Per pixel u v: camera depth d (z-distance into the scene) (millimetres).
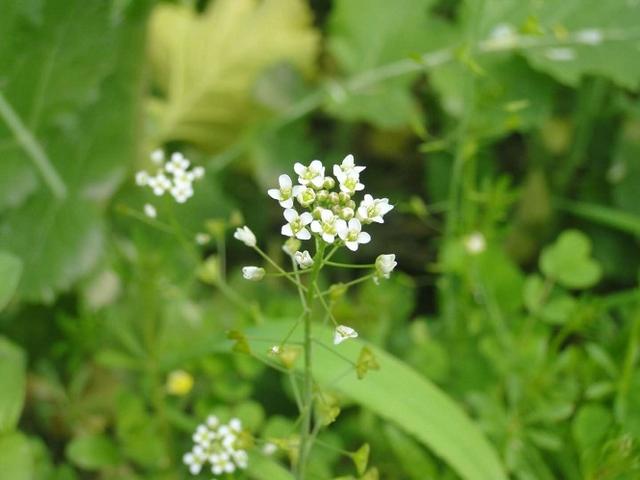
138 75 204
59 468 172
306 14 254
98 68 200
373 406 149
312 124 284
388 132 269
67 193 206
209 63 245
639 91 236
